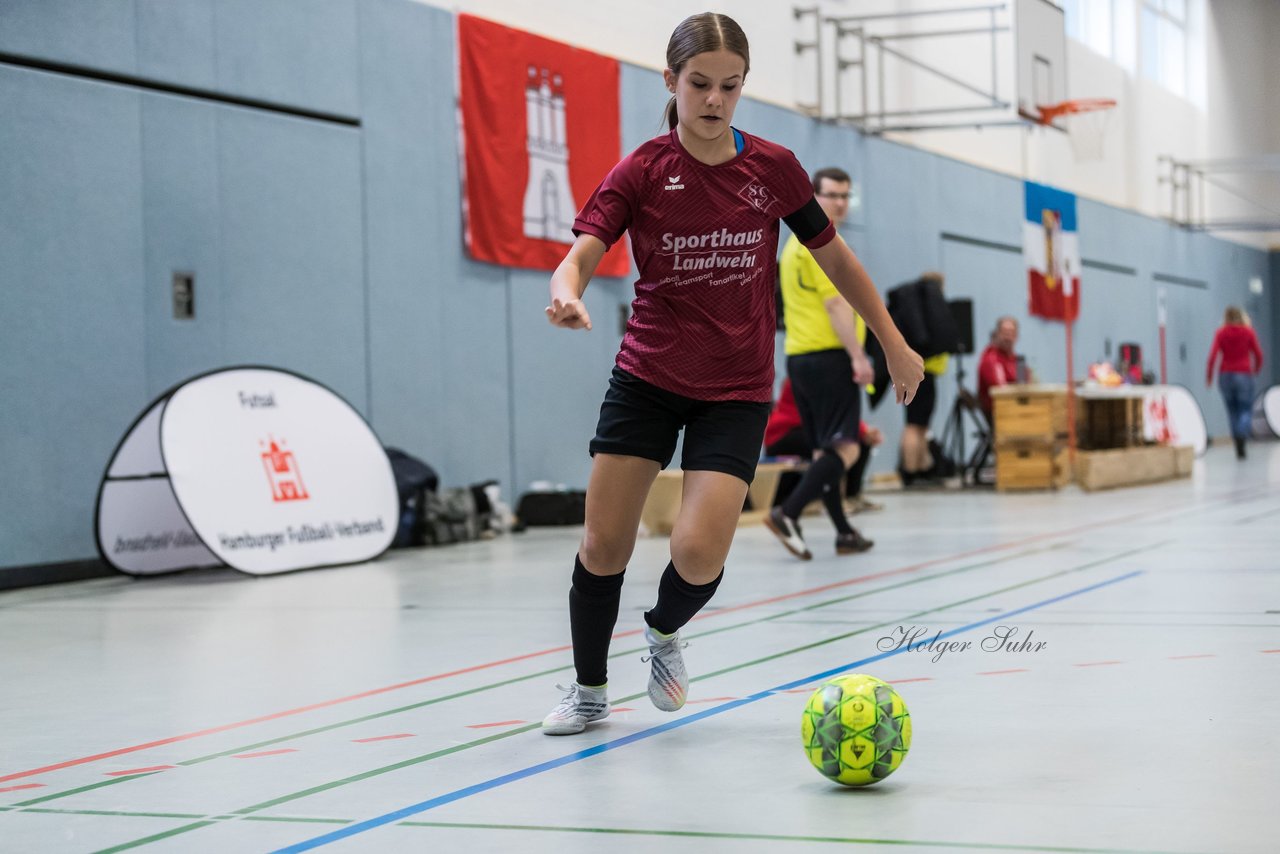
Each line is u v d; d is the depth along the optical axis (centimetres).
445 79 982
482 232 1003
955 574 612
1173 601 494
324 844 225
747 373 301
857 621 472
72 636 518
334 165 898
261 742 312
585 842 220
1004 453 1272
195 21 814
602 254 297
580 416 1100
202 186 816
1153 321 2372
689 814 236
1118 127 2262
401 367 944
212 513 718
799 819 230
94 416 759
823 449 703
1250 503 998
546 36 1081
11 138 721
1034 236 1825
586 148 1099
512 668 405
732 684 363
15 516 721
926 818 228
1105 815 225
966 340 1403
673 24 1230
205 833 236
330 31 898
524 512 1024
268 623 536
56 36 743
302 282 877
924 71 1636
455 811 243
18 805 263
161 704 368
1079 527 846
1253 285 2900
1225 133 2709
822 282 676
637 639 457
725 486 295
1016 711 314
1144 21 2422
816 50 1406
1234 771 252
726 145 298
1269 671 353
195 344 812
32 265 730
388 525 819
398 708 347
